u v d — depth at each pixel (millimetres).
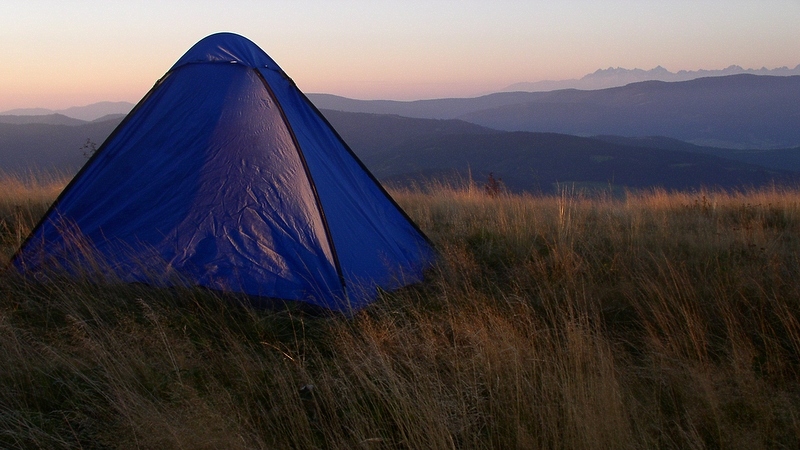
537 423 2938
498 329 3697
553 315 4281
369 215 5578
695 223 7676
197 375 3377
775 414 3049
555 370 3305
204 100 5480
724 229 6840
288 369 3416
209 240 4836
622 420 2812
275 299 4500
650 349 3744
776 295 4273
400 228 5934
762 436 2873
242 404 3123
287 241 4762
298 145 5180
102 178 5316
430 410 2838
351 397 3117
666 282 4520
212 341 3932
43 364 3326
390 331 3900
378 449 2777
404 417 2924
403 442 2785
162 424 2689
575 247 6012
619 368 3504
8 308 4168
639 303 4445
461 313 4055
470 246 6312
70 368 3322
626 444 2693
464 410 2912
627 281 4824
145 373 3268
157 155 5328
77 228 5059
